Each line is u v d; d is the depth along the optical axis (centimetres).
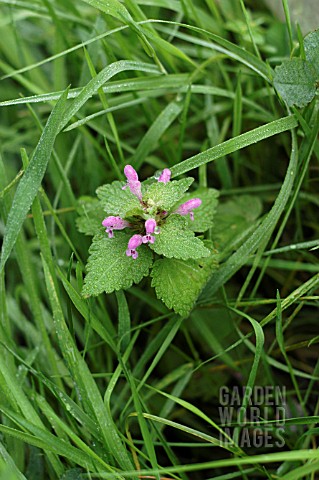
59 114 38
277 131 39
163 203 38
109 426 37
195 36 45
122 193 39
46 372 42
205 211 40
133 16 43
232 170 47
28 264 41
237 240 42
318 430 38
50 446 37
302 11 45
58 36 46
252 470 39
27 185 38
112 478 37
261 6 49
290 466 39
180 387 41
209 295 40
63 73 47
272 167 46
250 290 44
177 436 42
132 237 38
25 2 46
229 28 46
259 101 46
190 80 43
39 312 41
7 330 40
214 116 46
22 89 50
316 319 43
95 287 38
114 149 48
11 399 38
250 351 43
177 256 37
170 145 46
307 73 39
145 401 42
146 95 44
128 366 42
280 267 42
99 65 47
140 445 41
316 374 41
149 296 43
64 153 46
